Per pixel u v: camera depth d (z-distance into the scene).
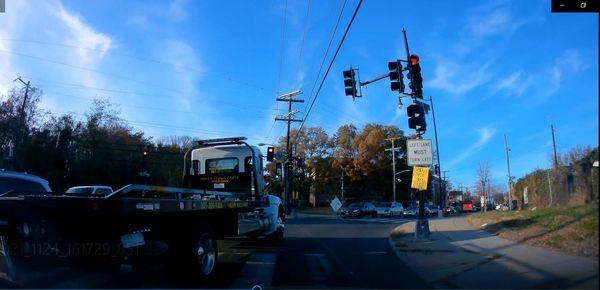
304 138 82.56
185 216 9.30
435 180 106.69
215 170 16.47
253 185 15.98
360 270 10.69
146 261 8.47
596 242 6.72
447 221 24.77
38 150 49.66
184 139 83.56
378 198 85.75
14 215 7.84
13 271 7.87
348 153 80.56
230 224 12.31
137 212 7.44
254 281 9.41
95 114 58.34
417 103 16.28
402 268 10.89
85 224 7.70
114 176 58.91
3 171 11.02
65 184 52.53
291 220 38.19
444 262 10.91
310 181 83.62
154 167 66.69
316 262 11.99
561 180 8.66
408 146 16.36
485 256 10.72
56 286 8.25
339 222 34.06
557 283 7.08
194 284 9.01
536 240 10.68
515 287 7.57
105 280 9.06
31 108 50.28
